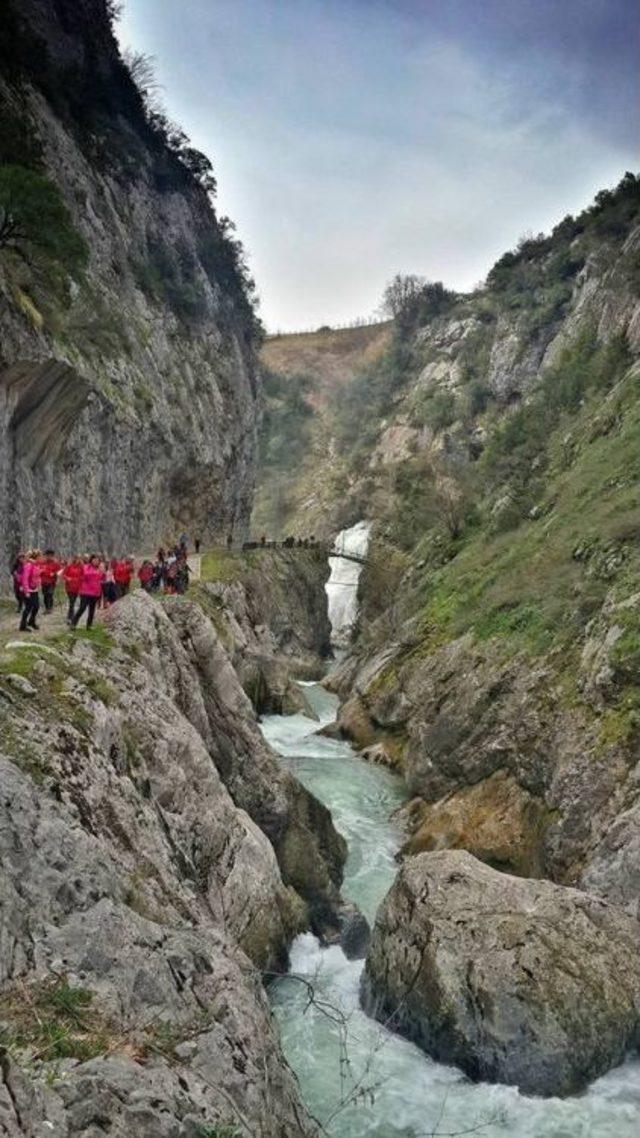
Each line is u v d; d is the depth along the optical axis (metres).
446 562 43.94
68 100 47.00
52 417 26.36
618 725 19.19
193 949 8.91
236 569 45.88
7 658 13.13
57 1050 6.25
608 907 14.75
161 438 44.19
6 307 22.59
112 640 16.45
